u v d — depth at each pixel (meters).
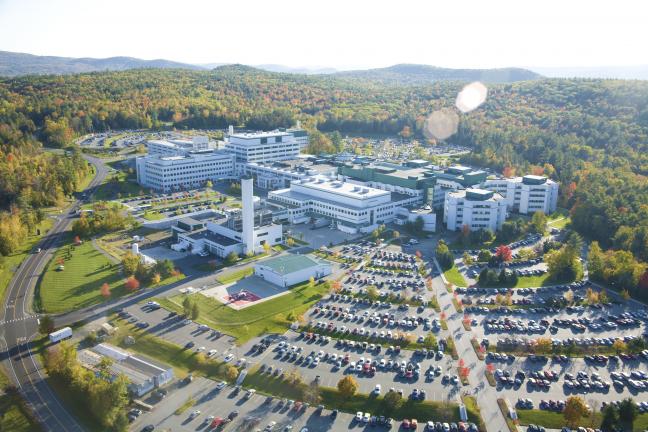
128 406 159.88
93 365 176.62
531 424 154.50
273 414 157.50
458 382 173.12
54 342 193.12
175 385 170.62
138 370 172.88
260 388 169.50
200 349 189.00
